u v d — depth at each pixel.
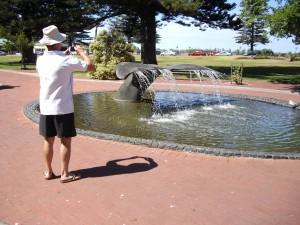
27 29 34.19
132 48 24.45
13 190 5.44
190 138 8.84
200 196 5.38
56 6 33.78
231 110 12.92
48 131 5.61
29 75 26.02
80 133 8.38
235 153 7.12
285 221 4.70
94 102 13.65
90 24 32.09
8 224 4.50
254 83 23.55
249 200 5.29
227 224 4.61
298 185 5.88
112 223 4.56
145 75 13.59
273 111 12.93
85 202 5.11
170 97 15.55
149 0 27.22
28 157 6.90
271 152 7.39
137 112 11.88
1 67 34.72
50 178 5.88
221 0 28.39
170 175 6.15
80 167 6.43
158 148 7.51
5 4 34.78
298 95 18.14
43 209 4.89
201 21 29.89
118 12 30.88
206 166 6.62
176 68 13.22
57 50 5.49
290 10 17.98
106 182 5.80
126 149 7.47
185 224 4.58
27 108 11.27
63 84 5.45
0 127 9.19
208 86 20.58
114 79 23.45
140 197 5.30
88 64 5.57
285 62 53.38
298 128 10.27
